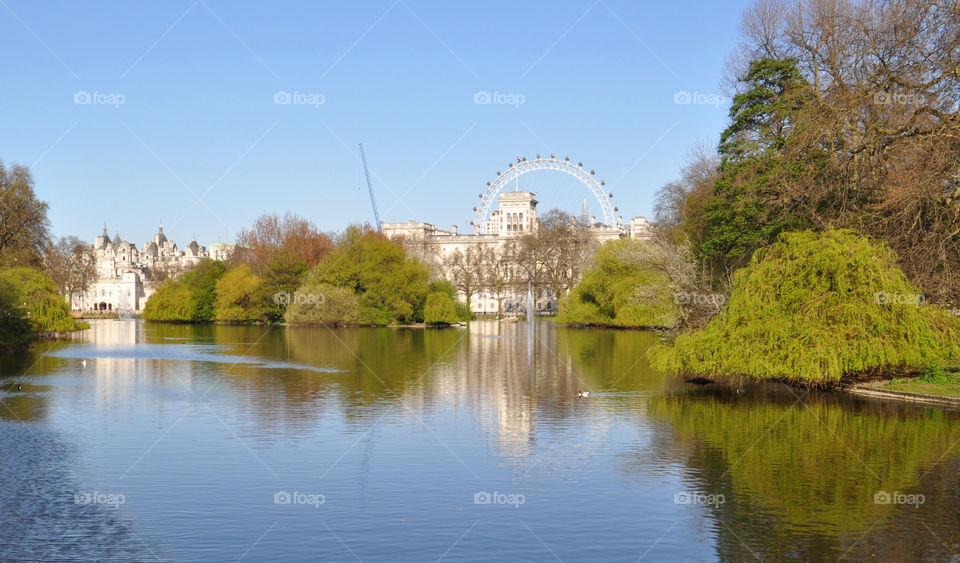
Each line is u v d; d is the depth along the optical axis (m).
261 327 124.94
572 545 19.52
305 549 19.16
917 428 32.34
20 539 19.88
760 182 53.88
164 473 25.75
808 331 39.31
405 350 73.69
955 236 42.16
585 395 41.69
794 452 28.38
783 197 49.75
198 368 56.50
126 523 20.97
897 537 19.88
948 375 42.62
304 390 44.25
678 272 51.88
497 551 19.05
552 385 46.28
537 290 173.88
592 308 116.94
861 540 19.70
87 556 18.72
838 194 45.56
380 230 180.25
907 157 43.44
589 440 30.52
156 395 42.19
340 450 28.89
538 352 70.69
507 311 188.62
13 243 81.62
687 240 60.62
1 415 35.91
